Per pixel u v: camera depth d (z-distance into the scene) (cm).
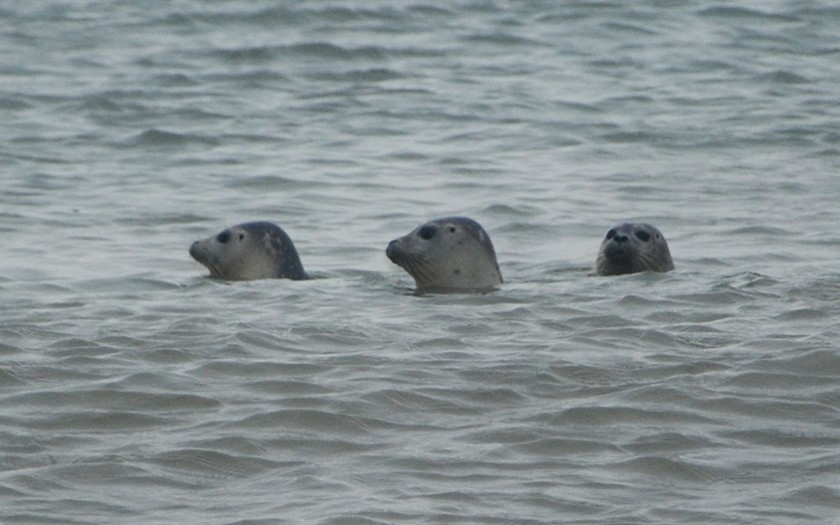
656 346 4244
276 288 5438
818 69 11375
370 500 2941
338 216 7212
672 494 2986
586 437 3347
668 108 10031
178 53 11844
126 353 4141
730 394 3675
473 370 3938
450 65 11481
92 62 11506
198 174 8194
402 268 6100
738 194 7669
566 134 9256
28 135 9225
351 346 4278
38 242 6500
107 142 9075
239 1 13788
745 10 13362
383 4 13612
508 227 6969
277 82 10919
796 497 2958
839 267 5866
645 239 5797
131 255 6300
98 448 3284
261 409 3562
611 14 13238
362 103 10206
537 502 2934
